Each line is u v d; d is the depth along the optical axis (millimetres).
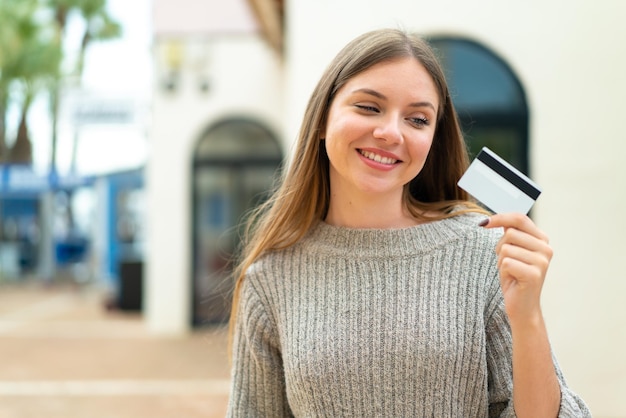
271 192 1968
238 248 2008
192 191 8578
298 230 1542
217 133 8711
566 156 4875
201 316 8656
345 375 1345
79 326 9398
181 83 8570
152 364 6727
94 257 15203
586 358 4750
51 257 16438
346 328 1370
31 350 7555
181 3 8508
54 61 16531
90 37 17797
